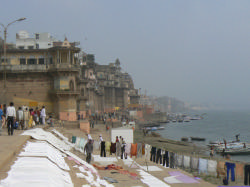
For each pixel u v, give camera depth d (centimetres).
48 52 5522
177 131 12006
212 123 17975
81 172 1345
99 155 2641
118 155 2548
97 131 5950
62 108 5303
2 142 1399
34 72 5409
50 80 5494
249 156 5178
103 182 1316
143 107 17138
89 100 9288
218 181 1784
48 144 1658
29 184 799
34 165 1028
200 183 1692
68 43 5959
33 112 2980
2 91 5412
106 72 12938
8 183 785
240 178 1747
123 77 15825
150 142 6353
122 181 1523
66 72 5331
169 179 1789
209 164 1920
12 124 1783
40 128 2644
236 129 13388
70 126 5091
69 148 2541
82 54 8550
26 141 1552
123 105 13812
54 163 1238
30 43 7369
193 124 16850
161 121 16988
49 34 7438
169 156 2212
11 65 5412
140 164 2327
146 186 1445
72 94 5291
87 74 9394
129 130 3422
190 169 2172
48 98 5453
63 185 941
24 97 5450
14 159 1093
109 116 9894
